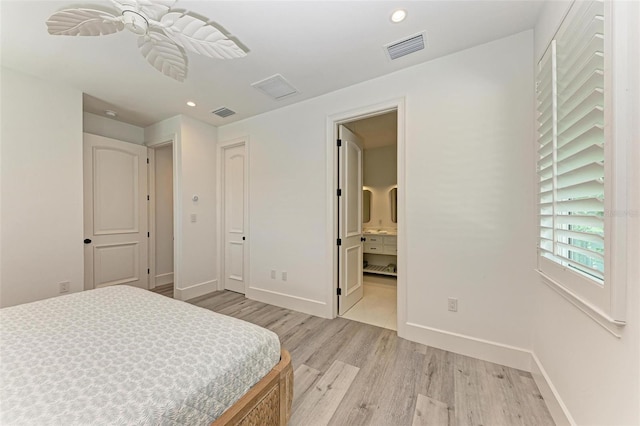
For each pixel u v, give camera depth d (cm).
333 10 154
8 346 95
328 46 189
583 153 107
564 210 127
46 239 236
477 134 190
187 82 242
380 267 467
